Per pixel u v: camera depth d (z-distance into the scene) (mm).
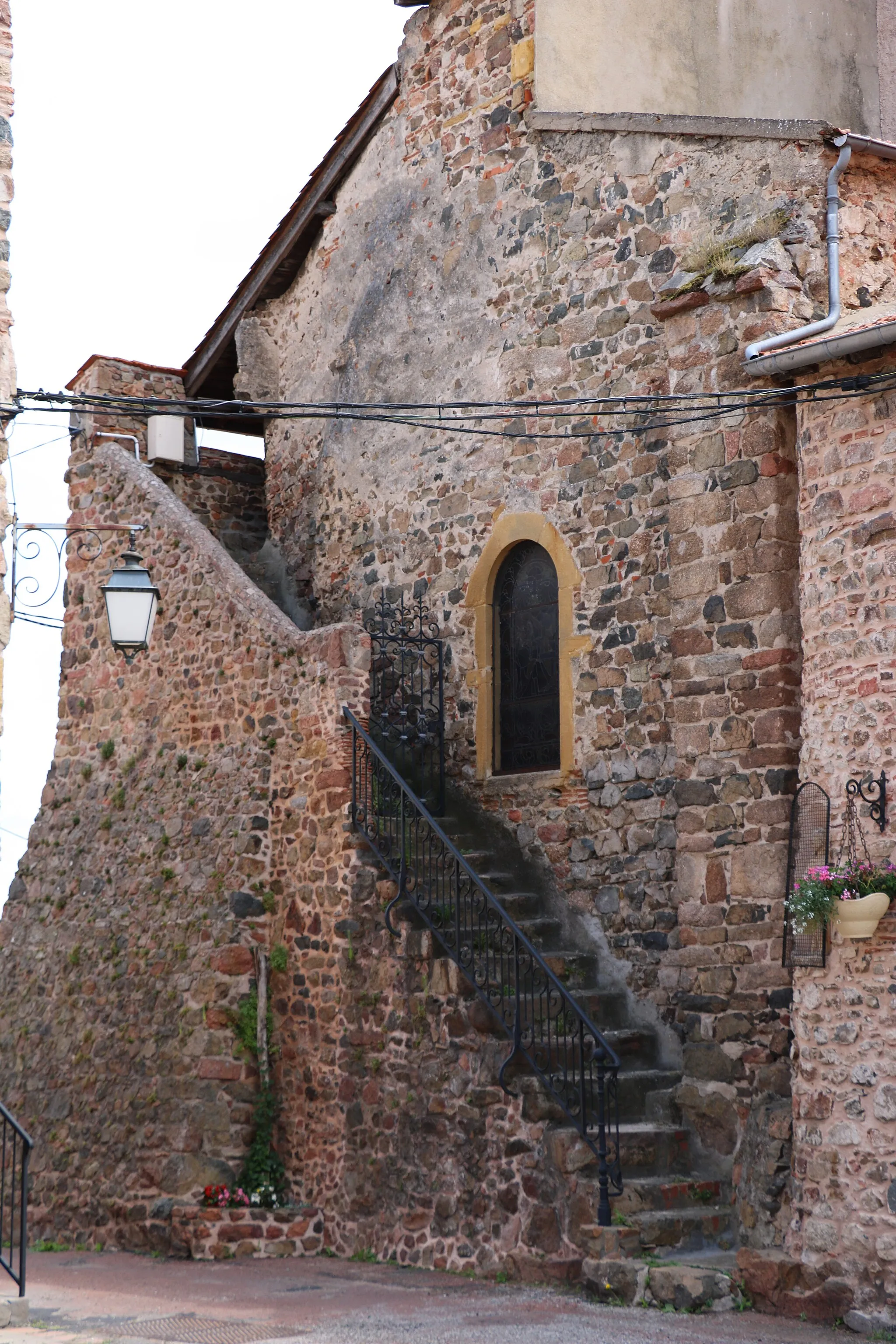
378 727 11984
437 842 11078
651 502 10930
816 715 8500
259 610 12219
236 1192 10727
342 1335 7578
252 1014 11258
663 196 11078
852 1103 7855
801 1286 7902
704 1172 9078
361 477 13734
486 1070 9477
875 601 8188
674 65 12320
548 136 12148
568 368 11703
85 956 12859
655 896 10469
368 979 10586
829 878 7961
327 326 14516
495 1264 9148
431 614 12703
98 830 13367
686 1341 7164
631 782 10773
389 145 13875
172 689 13008
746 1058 8945
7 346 8094
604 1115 8633
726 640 9422
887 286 10023
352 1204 10344
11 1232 8477
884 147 9883
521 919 10922
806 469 8750
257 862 11625
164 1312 8398
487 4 12898
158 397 15586
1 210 8164
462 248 12875
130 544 10781
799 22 12766
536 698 11859
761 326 9359
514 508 12031
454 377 12797
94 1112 12031
